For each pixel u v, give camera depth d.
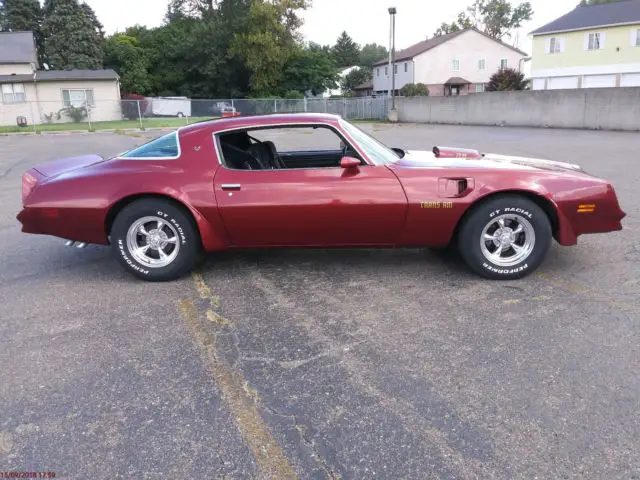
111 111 36.12
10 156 14.95
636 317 3.27
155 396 2.55
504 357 2.83
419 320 3.33
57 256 4.96
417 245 4.00
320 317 3.42
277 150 4.85
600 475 1.95
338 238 3.97
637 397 2.43
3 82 33.44
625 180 8.20
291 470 2.02
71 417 2.40
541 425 2.25
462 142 16.22
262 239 3.99
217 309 3.59
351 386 2.60
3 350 3.05
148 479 2.00
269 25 46.91
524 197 3.82
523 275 3.96
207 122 4.15
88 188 3.94
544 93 23.36
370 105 35.34
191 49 50.19
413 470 2.01
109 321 3.44
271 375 2.72
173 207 3.94
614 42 37.84
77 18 50.03
